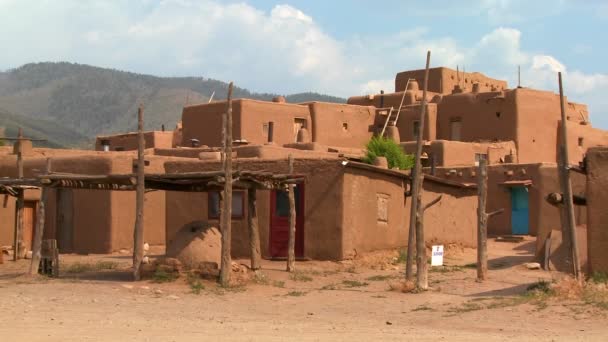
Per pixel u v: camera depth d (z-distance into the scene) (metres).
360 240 21.50
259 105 40.22
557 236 20.98
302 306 14.30
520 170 32.72
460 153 38.53
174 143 45.56
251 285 16.67
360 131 44.84
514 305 13.45
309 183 21.39
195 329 10.81
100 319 11.66
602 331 10.93
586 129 44.69
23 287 15.93
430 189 25.16
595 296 13.44
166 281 16.66
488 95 41.69
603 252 15.22
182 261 16.91
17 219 23.09
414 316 12.99
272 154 30.84
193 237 17.22
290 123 41.72
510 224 32.94
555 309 12.77
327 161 21.14
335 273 19.38
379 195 22.56
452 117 43.12
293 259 19.45
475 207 28.19
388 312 13.56
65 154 30.70
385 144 33.25
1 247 23.70
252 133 39.75
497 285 17.03
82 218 25.92
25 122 170.25
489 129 41.56
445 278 18.53
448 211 26.33
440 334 10.67
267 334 10.39
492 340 10.06
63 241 26.48
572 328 11.27
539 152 41.34
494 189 33.53
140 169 17.31
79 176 17.98
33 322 11.07
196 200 23.12
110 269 19.88
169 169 23.83
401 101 45.09
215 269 16.72
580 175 21.38
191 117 41.56
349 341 9.80
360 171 21.58
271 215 21.86
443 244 25.89
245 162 22.39
